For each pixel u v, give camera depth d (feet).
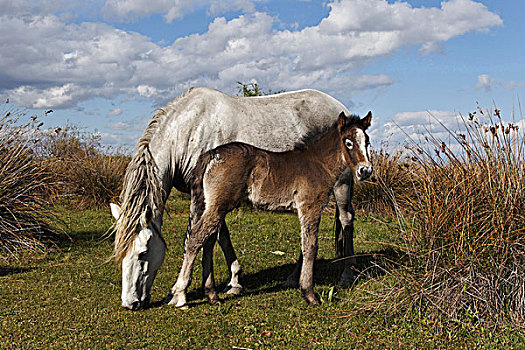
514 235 14.99
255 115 18.90
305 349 13.38
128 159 41.78
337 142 16.89
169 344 13.65
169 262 23.17
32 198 24.66
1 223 22.75
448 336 13.98
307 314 16.08
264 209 17.11
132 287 15.84
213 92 18.66
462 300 15.08
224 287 19.65
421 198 16.93
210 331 14.66
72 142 43.42
